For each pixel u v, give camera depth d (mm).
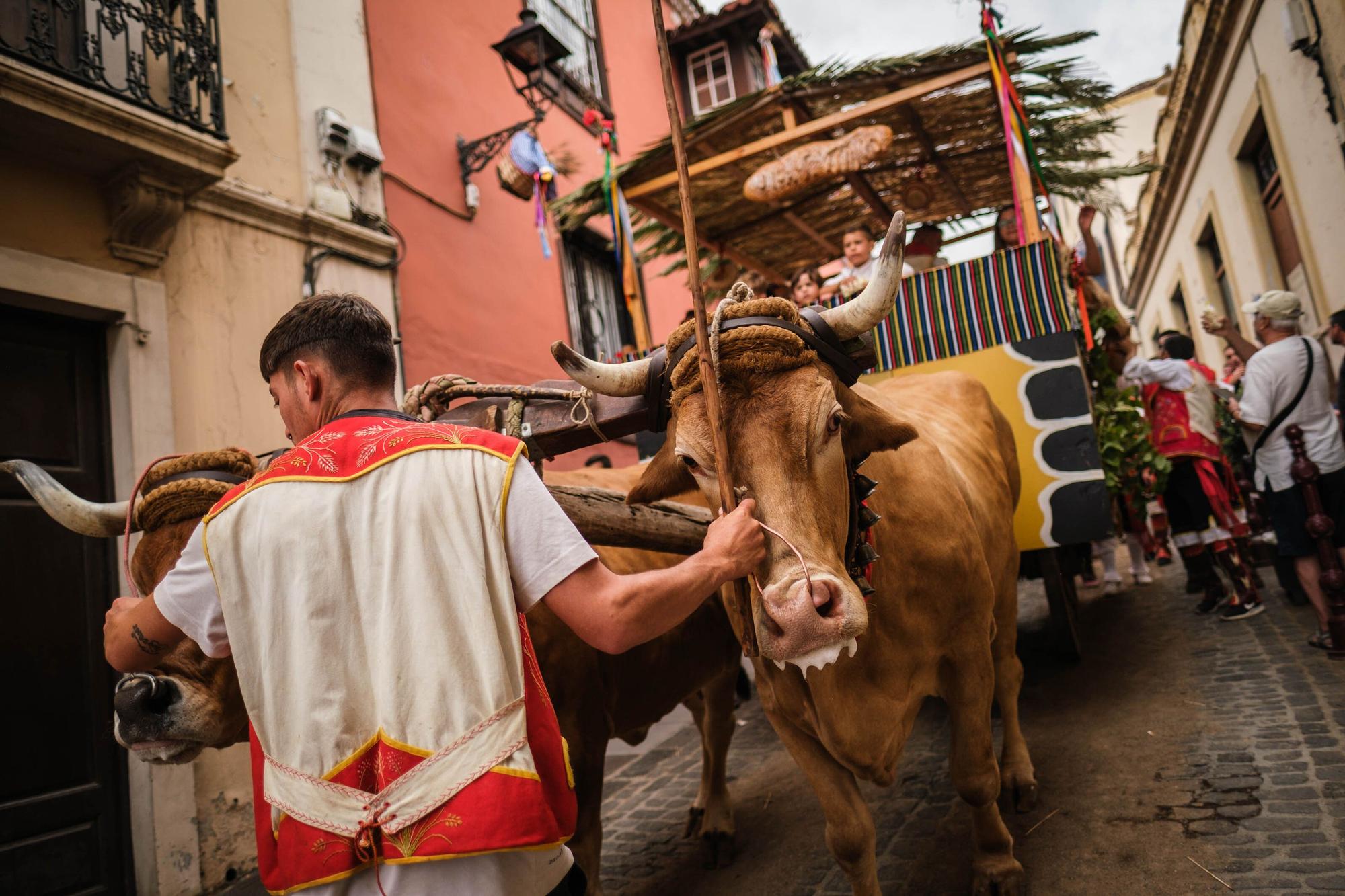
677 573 1387
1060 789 3160
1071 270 4656
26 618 3996
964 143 6258
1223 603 5289
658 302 11836
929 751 3938
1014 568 3244
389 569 1270
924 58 5297
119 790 4172
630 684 3021
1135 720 3676
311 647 1252
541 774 1302
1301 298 7793
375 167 6293
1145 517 5133
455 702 1230
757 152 5941
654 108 12273
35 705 3969
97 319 4438
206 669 1909
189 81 4727
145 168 4398
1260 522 6391
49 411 4273
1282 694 3650
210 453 2314
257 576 1310
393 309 6297
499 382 7641
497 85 8445
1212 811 2756
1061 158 6293
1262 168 8477
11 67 3764
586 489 2217
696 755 5039
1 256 3980
